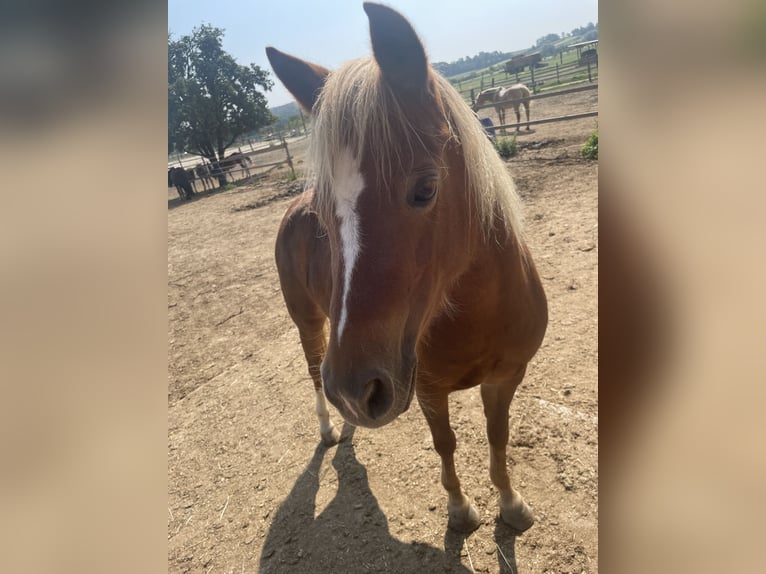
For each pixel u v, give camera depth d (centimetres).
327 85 135
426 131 129
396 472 270
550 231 519
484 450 270
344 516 250
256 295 572
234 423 344
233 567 239
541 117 1380
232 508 273
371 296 121
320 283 233
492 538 224
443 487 239
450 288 162
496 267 167
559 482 241
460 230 149
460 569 214
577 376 304
